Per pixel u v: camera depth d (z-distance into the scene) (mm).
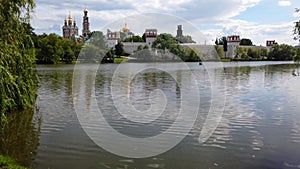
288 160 7371
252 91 19641
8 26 10203
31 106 12188
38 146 8234
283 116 11977
